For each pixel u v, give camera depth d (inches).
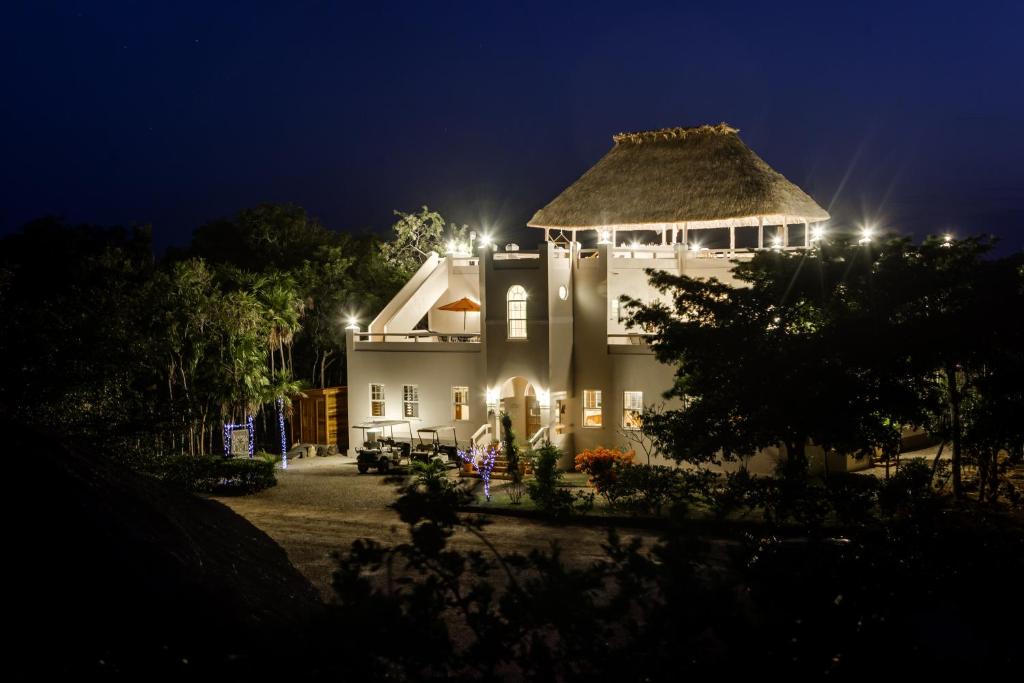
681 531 235.6
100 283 1419.8
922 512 405.1
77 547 352.5
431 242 2310.5
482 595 245.8
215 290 1509.6
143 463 869.8
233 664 280.8
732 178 1526.8
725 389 923.4
